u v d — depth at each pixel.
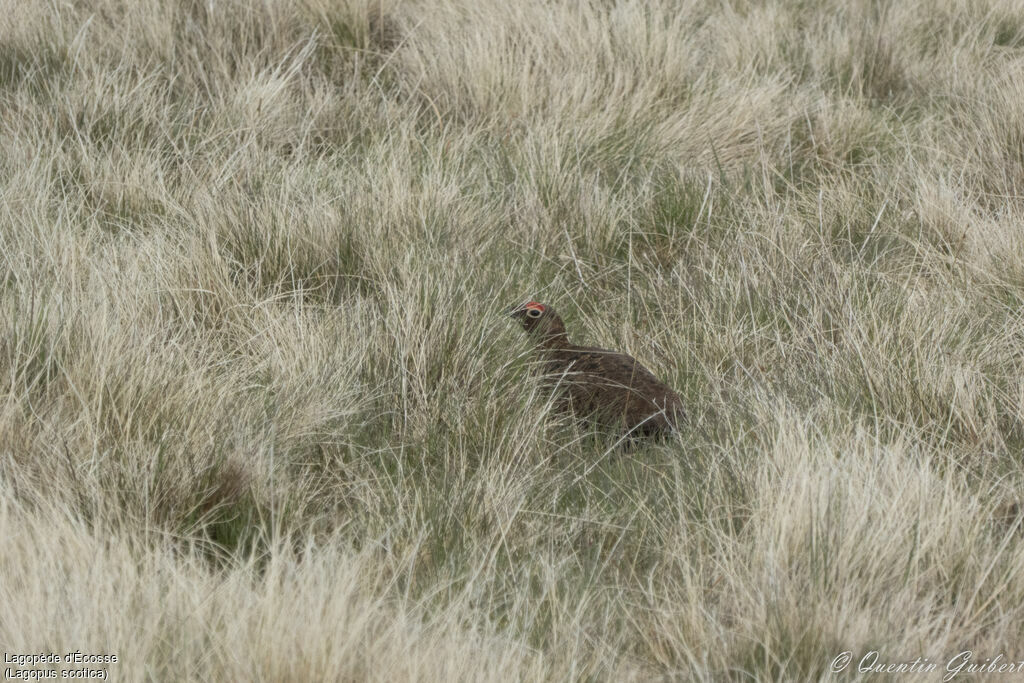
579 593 10.52
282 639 8.64
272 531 11.02
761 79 23.80
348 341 14.09
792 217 18.25
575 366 14.20
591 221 17.88
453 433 12.90
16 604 8.91
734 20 26.84
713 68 24.44
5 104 19.72
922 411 13.15
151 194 17.64
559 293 16.48
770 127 21.64
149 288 14.62
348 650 8.76
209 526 11.20
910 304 15.14
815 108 22.58
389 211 16.84
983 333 14.84
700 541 10.88
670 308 15.95
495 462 12.46
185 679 8.46
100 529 10.30
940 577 10.48
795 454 11.49
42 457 11.41
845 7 28.73
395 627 9.17
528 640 9.89
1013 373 14.28
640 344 15.47
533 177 18.36
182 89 21.20
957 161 20.25
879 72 25.19
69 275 14.22
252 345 14.24
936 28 28.22
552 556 10.88
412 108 21.42
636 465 12.80
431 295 14.32
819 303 15.33
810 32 27.39
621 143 20.47
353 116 20.84
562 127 20.38
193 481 11.23
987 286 16.16
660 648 9.93
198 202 17.09
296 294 15.41
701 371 14.66
